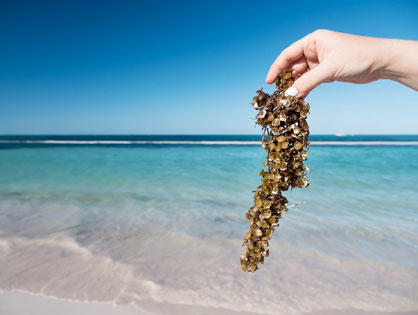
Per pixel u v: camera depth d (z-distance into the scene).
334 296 0.82
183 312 0.74
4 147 8.32
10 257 1.01
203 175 2.90
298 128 0.35
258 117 0.37
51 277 0.88
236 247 1.13
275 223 0.37
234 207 1.71
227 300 0.79
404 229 1.33
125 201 1.83
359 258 1.04
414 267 0.98
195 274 0.92
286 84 0.38
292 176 0.36
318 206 1.72
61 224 1.37
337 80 0.37
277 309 0.76
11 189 2.17
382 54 0.35
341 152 6.45
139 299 0.79
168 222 1.42
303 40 0.42
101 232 1.27
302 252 1.09
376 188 2.26
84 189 2.19
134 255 1.05
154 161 4.27
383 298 0.81
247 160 4.46
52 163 3.88
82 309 0.74
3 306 0.74
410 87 0.36
